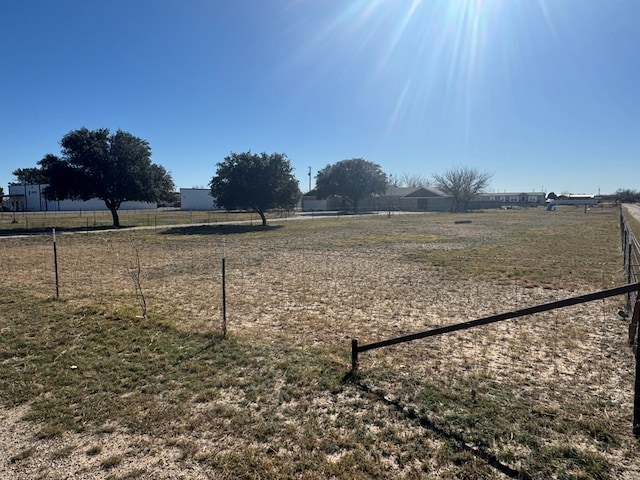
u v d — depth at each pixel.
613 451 3.42
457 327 4.38
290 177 34.25
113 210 33.62
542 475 3.12
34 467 3.26
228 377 4.91
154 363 5.32
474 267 13.15
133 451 3.46
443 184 71.25
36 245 20.19
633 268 9.21
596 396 4.42
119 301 8.76
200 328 6.83
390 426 3.81
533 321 7.25
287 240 22.50
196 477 3.12
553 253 16.20
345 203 73.44
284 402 4.30
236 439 3.62
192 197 80.38
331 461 3.29
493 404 4.22
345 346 6.05
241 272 12.61
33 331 6.56
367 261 14.73
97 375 4.95
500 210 68.50
